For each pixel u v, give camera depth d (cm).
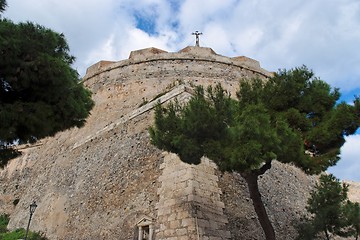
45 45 880
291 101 1238
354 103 1190
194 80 2555
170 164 1452
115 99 2564
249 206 1479
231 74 2666
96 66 2892
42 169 2567
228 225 1323
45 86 870
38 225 2034
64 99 914
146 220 1366
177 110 1129
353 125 1162
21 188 2778
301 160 1085
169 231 1264
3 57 795
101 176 1809
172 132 1045
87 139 2211
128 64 2728
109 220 1544
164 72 2611
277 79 1291
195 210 1241
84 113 1009
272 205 1677
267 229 1057
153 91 2506
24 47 833
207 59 2688
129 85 2605
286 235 1598
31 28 867
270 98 1242
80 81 1094
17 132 869
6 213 2645
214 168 1456
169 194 1361
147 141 1684
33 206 1667
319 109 1234
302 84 1252
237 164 971
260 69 2836
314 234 1418
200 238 1179
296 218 1752
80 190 1900
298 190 1992
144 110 1884
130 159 1698
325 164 1119
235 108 1107
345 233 1388
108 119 2411
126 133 1888
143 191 1488
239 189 1503
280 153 1038
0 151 907
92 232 1590
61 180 2166
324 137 1142
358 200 2698
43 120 868
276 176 1898
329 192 1394
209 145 999
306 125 1176
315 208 1410
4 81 849
